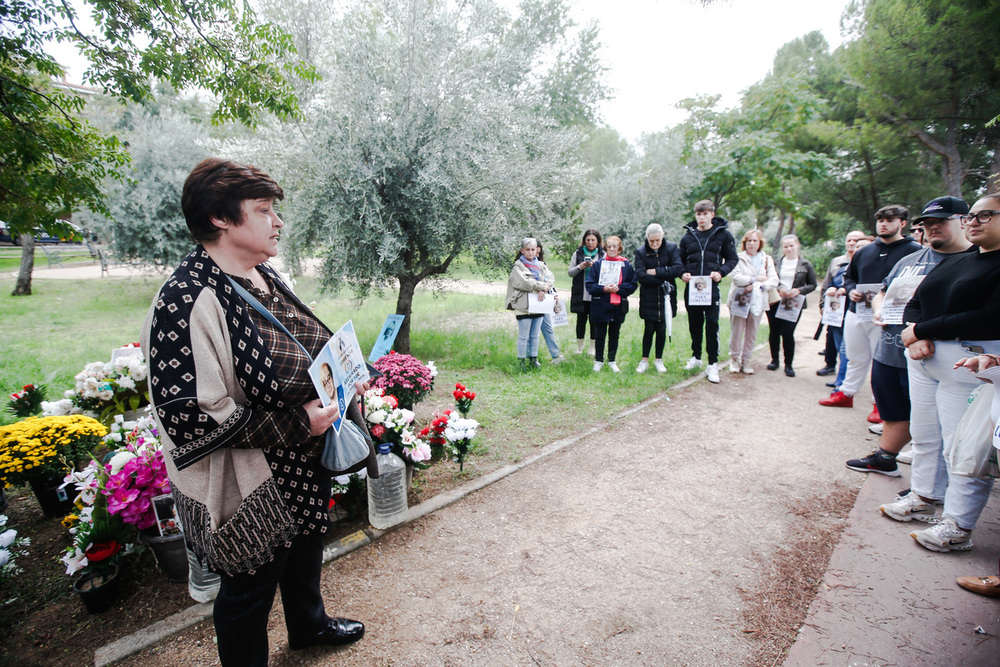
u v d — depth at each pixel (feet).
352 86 20.54
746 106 57.88
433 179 19.95
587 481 12.04
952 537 9.11
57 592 8.34
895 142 44.98
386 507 9.83
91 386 12.26
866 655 6.95
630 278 20.53
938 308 9.02
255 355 4.78
